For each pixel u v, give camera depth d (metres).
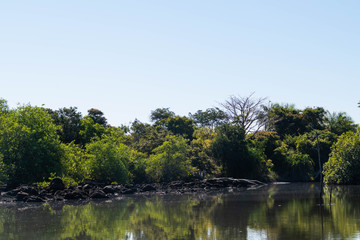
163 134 57.03
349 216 17.22
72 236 13.75
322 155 58.53
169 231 14.48
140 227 15.46
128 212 20.31
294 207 21.12
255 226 15.11
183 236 13.48
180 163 45.16
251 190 36.59
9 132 30.39
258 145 58.59
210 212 19.70
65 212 20.44
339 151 41.94
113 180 38.88
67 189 29.94
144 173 45.62
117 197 30.12
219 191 36.03
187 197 29.39
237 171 51.81
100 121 69.25
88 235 13.91
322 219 16.50
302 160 55.28
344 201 23.91
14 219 17.91
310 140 60.94
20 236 13.84
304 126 70.62
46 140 33.22
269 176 54.94
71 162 35.03
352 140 41.34
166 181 44.75
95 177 38.62
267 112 68.62
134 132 70.06
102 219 17.78
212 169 52.12
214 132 58.91
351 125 72.94
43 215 19.25
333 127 71.88
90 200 27.42
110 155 38.53
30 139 31.78
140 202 25.72
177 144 45.56
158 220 17.30
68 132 47.31
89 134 47.34
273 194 30.75
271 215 18.08
